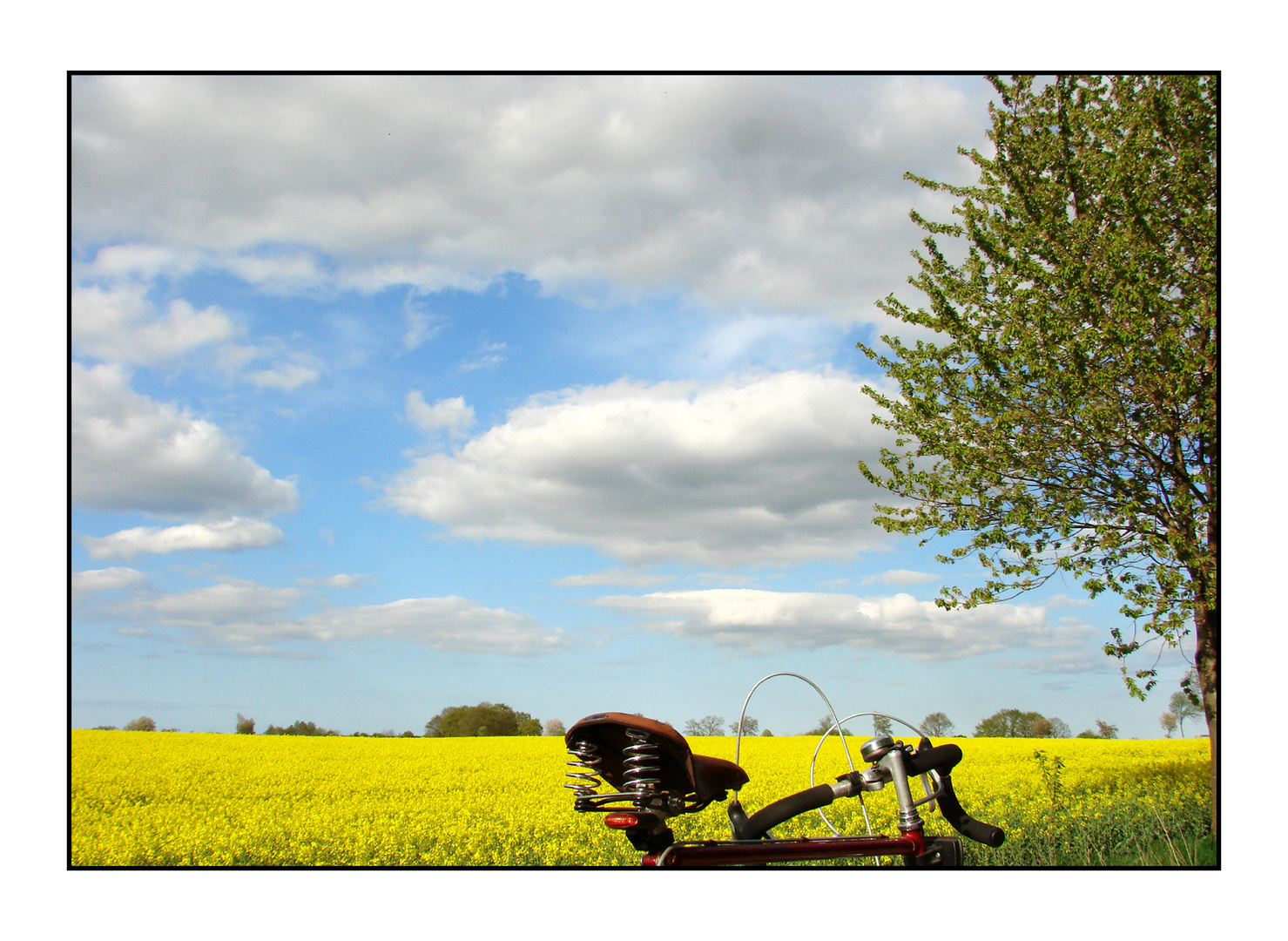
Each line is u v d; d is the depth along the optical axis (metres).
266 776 13.33
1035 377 7.76
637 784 2.37
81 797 11.82
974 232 8.51
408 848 9.14
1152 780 9.97
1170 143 7.64
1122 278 7.35
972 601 7.84
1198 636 7.38
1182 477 7.44
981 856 7.24
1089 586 7.21
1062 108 8.02
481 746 17.39
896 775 2.78
